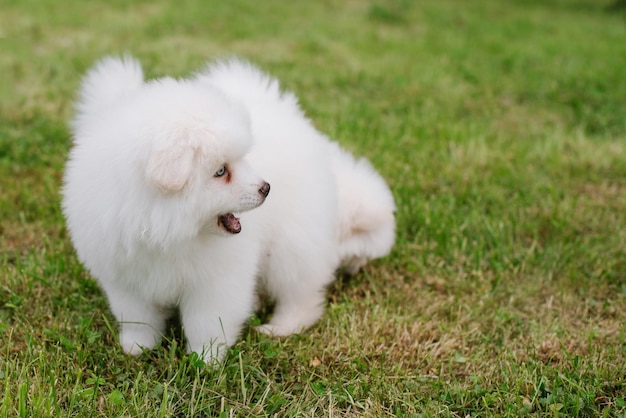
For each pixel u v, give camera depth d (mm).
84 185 2607
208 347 3098
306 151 3244
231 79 3373
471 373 3246
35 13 8812
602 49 9352
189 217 2477
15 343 3219
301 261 3311
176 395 2922
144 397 2863
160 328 3293
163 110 2436
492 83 7457
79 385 2885
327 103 6531
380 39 9172
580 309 3801
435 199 4789
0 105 5926
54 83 6473
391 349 3379
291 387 3078
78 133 3090
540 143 5738
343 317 3561
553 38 10070
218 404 2912
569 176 5277
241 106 2674
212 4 10344
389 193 3998
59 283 3635
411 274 4078
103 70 3201
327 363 3303
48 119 5660
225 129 2441
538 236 4500
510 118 6531
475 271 4059
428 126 6027
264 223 3082
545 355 3404
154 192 2436
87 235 2678
